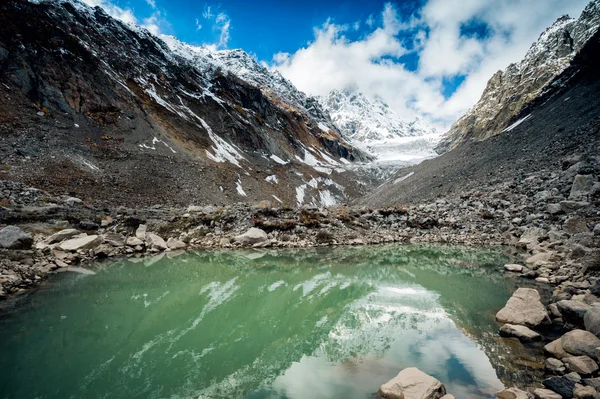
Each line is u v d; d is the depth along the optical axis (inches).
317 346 283.1
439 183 1718.8
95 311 368.8
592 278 390.9
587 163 868.6
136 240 732.7
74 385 219.0
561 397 191.0
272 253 746.2
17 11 2320.4
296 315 365.1
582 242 510.0
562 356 236.8
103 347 279.4
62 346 279.7
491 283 476.7
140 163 1947.6
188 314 366.0
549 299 376.2
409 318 348.5
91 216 815.1
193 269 588.4
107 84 2465.6
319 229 907.4
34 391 210.7
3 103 1718.8
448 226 942.4
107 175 1673.2
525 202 903.1
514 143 1716.3
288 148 4658.0
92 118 2132.1
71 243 639.8
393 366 243.9
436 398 194.2
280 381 223.9
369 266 627.2
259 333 314.3
